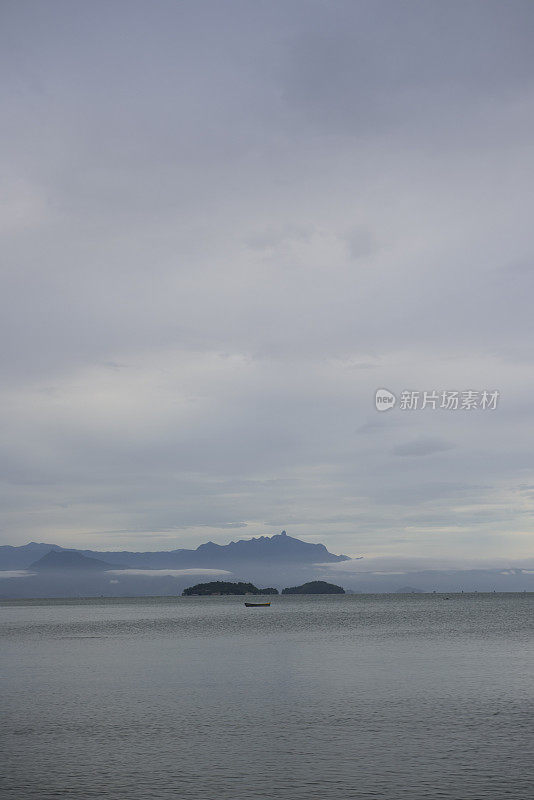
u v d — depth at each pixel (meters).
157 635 129.88
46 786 34.00
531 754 38.66
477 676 67.25
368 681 64.50
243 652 92.75
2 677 69.75
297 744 41.12
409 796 32.38
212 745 41.06
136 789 33.50
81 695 58.19
